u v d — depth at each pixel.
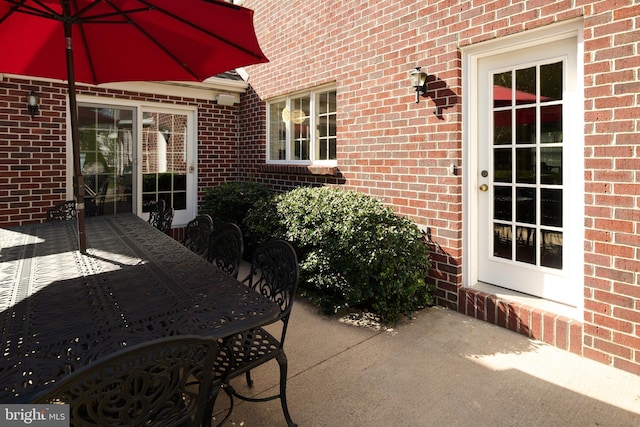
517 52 3.46
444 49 3.81
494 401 2.40
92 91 5.68
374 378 2.66
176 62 3.62
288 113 6.30
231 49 3.10
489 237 3.79
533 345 3.11
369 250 3.48
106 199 6.01
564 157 3.21
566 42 3.15
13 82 5.07
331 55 5.20
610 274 2.77
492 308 3.49
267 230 4.73
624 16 2.65
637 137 2.61
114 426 1.20
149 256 2.79
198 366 1.35
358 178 4.85
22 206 5.20
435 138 3.92
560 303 3.31
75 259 2.71
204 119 6.85
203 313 1.79
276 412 2.31
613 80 2.71
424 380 2.63
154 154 6.45
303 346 3.13
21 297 1.97
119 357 1.14
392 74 4.36
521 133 3.49
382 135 4.51
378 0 4.49
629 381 2.60
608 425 2.19
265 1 6.54
